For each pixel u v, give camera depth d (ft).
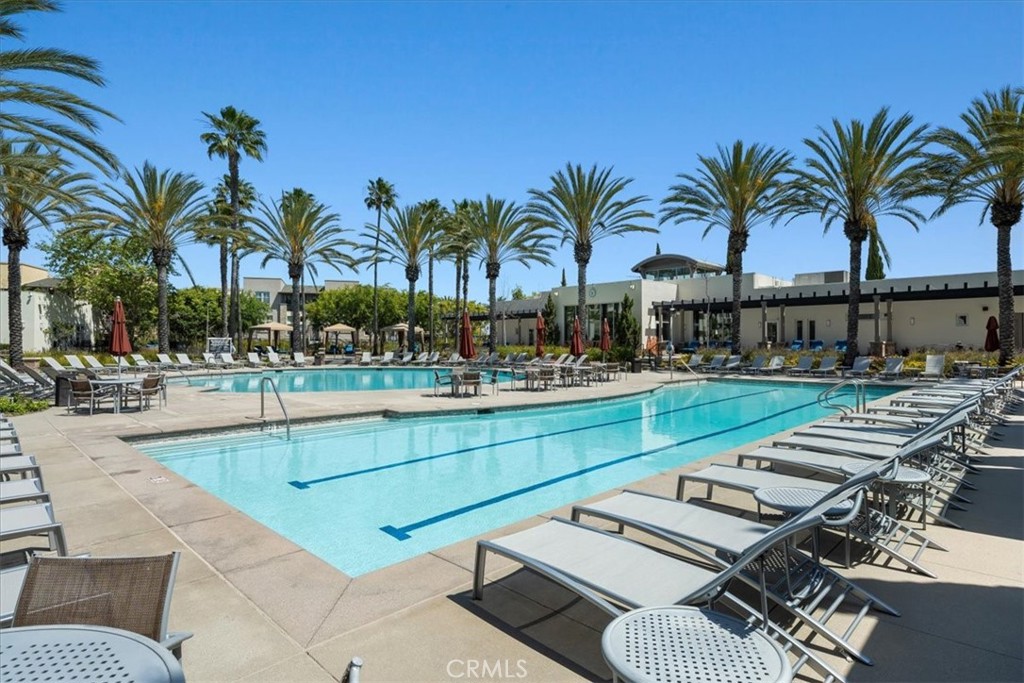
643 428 36.68
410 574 11.59
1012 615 9.77
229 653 8.48
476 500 20.74
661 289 111.65
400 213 105.91
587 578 8.71
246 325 177.37
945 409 26.71
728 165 77.87
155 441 29.01
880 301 88.69
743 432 35.27
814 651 8.70
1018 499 16.74
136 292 117.19
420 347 143.13
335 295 179.01
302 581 11.19
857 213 69.31
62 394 39.99
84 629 5.95
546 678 7.89
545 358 71.97
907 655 8.53
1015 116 48.03
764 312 94.48
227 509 15.98
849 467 15.07
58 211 65.36
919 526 14.55
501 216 94.22
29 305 105.29
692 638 6.48
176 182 80.33
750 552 7.40
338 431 34.12
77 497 17.13
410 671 8.04
